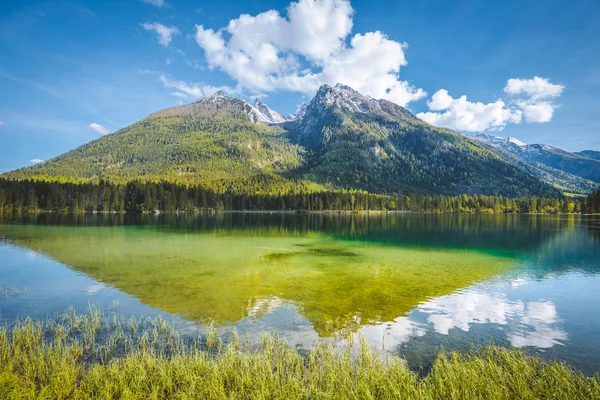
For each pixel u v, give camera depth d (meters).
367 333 17.53
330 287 27.23
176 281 28.89
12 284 27.62
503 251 48.69
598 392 11.01
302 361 13.73
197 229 80.69
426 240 61.44
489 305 23.00
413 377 11.83
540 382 11.62
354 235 69.62
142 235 65.56
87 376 12.09
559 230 82.94
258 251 46.59
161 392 11.29
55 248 47.12
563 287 28.34
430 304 22.92
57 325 18.00
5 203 135.12
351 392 10.80
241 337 16.72
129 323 18.53
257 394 10.80
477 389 11.15
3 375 11.56
